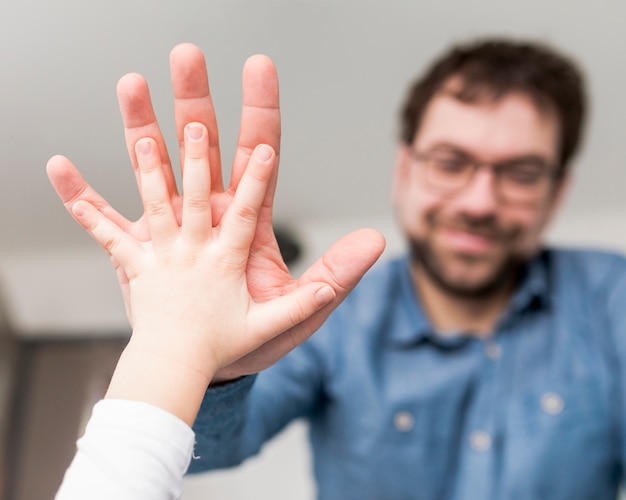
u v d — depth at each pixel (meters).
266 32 0.94
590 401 0.68
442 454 0.68
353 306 0.72
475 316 0.73
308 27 0.94
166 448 0.35
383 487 0.68
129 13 0.89
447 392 0.68
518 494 0.65
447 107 0.69
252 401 0.60
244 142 0.41
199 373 0.37
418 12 0.93
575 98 0.73
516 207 0.69
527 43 0.75
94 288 1.62
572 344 0.70
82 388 1.64
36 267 1.57
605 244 1.42
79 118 1.06
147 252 0.39
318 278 0.40
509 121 0.68
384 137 1.16
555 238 1.43
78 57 0.95
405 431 0.68
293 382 0.67
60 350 1.67
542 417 0.67
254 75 0.40
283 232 1.44
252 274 0.40
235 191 0.41
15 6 0.87
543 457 0.66
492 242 0.69
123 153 1.13
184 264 0.38
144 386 0.36
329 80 1.04
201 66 0.40
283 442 1.53
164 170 0.41
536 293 0.70
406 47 0.98
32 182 1.23
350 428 0.69
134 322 0.38
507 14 0.95
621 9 0.94
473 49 0.72
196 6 0.89
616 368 0.69
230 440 0.51
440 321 0.74
